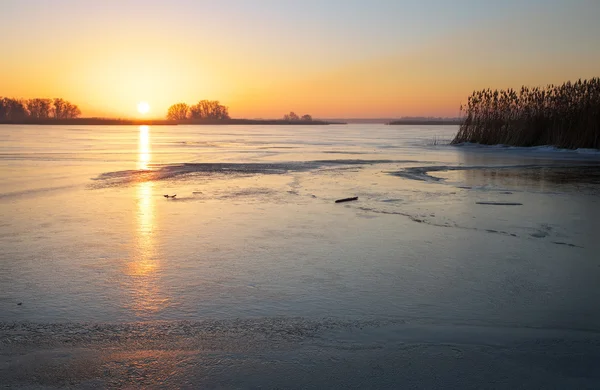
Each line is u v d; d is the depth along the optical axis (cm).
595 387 364
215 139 5128
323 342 439
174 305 529
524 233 862
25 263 679
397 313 509
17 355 415
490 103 3697
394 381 372
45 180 1594
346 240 811
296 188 1427
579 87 3053
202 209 1090
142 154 2816
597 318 497
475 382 371
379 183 1537
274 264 678
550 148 3091
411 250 750
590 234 855
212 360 406
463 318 496
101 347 430
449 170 1934
